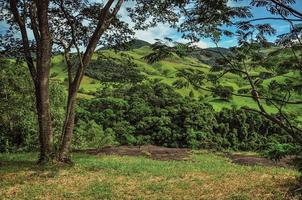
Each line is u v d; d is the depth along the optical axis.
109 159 22.77
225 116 37.34
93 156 24.34
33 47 21.56
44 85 19.92
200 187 15.28
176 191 14.69
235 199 13.30
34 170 18.38
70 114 20.44
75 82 20.44
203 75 10.60
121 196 14.09
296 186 14.14
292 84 10.09
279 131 28.31
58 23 22.80
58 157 20.00
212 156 26.84
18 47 21.98
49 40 19.94
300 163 10.21
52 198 14.01
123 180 16.62
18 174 17.53
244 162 22.89
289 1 9.38
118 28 22.89
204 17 10.04
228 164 21.97
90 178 17.00
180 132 36.75
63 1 22.09
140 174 17.88
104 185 15.63
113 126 37.28
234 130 36.56
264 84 11.44
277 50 10.18
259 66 10.31
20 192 14.70
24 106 29.75
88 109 38.41
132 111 37.81
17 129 30.42
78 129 33.69
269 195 13.56
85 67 20.53
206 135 36.47
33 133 30.69
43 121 20.02
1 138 30.17
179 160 24.00
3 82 28.67
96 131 34.56
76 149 29.86
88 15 23.06
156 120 36.91
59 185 15.77
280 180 15.94
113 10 20.66
